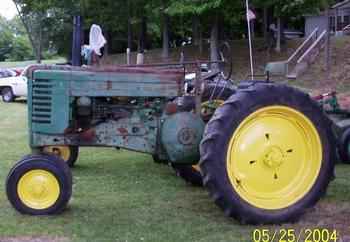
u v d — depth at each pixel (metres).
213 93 5.73
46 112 5.00
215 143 4.48
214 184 4.49
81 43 5.80
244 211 4.56
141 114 5.25
